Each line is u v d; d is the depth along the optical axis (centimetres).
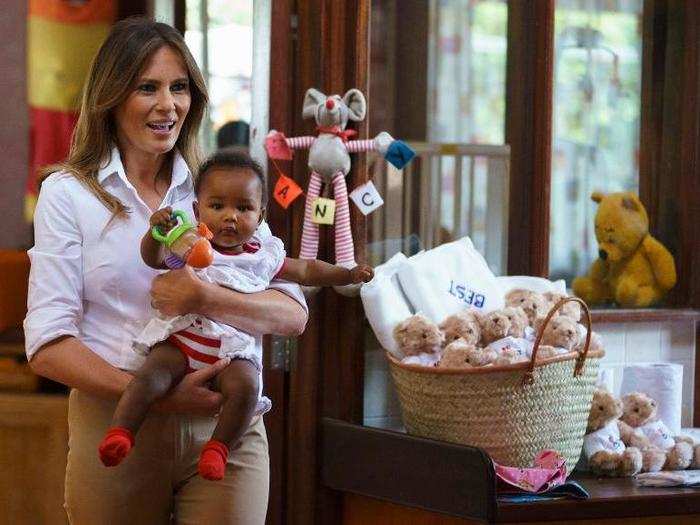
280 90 322
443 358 291
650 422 329
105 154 230
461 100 349
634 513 289
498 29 353
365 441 306
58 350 220
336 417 324
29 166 387
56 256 222
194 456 227
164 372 215
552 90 352
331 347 324
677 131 380
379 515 313
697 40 375
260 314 225
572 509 281
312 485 324
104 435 224
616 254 369
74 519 228
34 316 221
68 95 390
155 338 219
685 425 375
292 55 323
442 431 291
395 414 336
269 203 324
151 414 222
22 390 349
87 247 225
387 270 317
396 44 339
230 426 214
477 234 352
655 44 380
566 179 369
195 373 219
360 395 326
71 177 226
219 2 386
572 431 297
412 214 344
